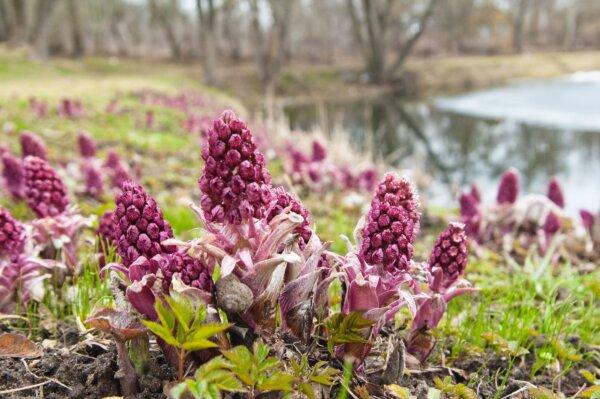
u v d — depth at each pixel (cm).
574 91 3297
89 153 732
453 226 268
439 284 271
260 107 3256
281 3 3816
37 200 355
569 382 316
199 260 213
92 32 5866
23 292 308
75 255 362
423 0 5291
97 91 2178
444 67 4809
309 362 241
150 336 251
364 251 228
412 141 1944
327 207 752
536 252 579
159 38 7225
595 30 7062
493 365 312
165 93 2433
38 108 1387
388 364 246
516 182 590
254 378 200
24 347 253
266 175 203
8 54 3569
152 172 927
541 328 358
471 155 1652
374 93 3975
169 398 211
